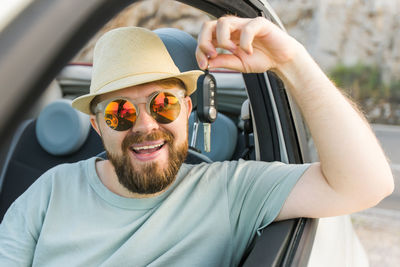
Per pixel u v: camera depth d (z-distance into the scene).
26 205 1.24
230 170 1.27
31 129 2.08
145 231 1.13
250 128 1.70
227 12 1.20
